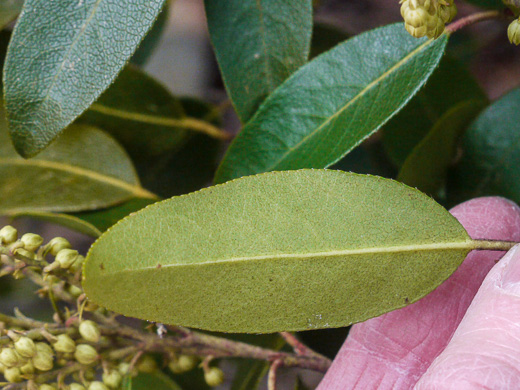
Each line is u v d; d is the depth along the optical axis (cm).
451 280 20
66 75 18
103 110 24
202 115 26
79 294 18
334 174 16
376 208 16
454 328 20
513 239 21
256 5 20
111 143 23
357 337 20
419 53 18
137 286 16
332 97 19
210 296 16
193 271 16
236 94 21
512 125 22
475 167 22
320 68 19
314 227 16
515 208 21
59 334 18
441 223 16
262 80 21
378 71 19
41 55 18
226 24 21
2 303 32
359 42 19
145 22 18
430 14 16
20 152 18
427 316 20
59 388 18
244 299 16
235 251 16
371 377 20
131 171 23
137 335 19
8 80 18
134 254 16
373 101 18
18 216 22
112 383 18
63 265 17
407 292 16
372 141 27
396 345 20
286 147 19
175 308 16
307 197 16
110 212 23
